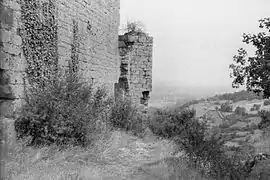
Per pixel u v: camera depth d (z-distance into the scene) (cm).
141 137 1543
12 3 868
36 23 990
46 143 920
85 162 865
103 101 1466
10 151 790
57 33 1116
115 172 834
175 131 1645
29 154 819
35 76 982
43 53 1028
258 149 1367
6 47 834
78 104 1023
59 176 705
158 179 798
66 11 1206
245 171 907
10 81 854
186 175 834
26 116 884
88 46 1473
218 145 1020
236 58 910
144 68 2297
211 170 913
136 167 901
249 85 893
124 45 2203
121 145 1183
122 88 2202
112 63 1938
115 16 1966
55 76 1040
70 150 930
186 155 1038
